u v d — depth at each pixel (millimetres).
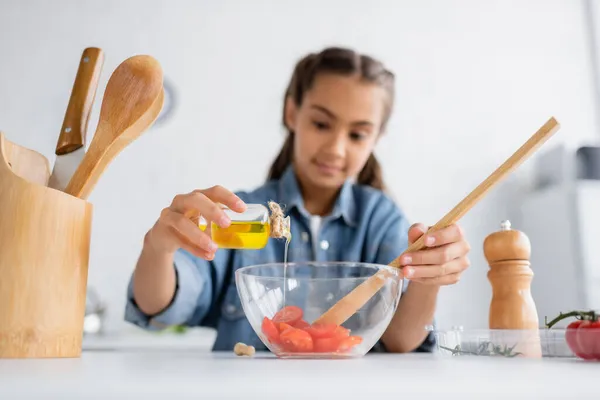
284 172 1805
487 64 3205
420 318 1135
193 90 3047
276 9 3160
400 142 3090
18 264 618
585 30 3275
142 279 1076
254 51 3117
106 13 3068
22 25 3027
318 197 1626
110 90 688
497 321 796
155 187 2924
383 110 1593
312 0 3182
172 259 1092
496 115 3166
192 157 2982
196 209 742
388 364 536
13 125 2951
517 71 3211
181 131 2998
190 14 3109
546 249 2828
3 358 604
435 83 3164
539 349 685
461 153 3113
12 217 623
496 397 298
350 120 1497
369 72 1518
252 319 691
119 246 2838
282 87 3096
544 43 3246
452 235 772
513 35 3240
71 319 649
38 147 2949
